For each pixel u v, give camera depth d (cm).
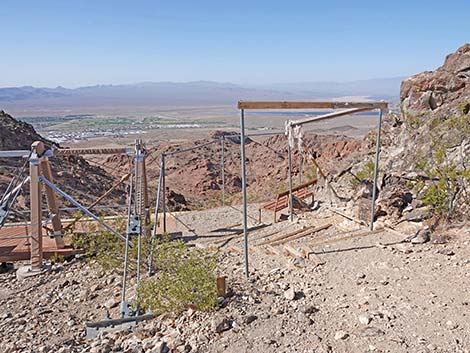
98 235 954
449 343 444
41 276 902
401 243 775
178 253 770
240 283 659
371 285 612
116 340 553
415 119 1196
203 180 3531
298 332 495
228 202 1962
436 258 680
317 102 749
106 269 849
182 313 574
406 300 549
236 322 521
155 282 632
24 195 1959
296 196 1221
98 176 3042
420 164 986
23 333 651
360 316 512
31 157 900
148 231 1051
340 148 2009
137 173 991
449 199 835
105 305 712
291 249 822
